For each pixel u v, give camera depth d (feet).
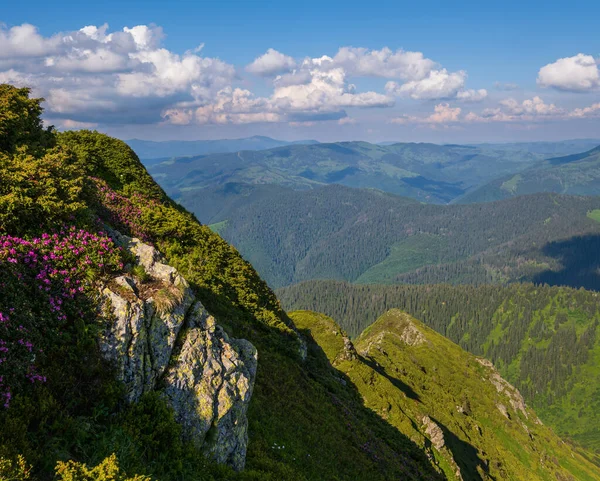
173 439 42.04
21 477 28.17
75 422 35.76
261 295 139.44
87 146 150.20
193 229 124.26
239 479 48.06
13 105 83.41
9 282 39.55
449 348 560.20
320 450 76.23
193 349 49.01
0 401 32.55
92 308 43.47
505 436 412.57
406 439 154.40
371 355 373.20
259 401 75.20
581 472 451.12
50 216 51.13
